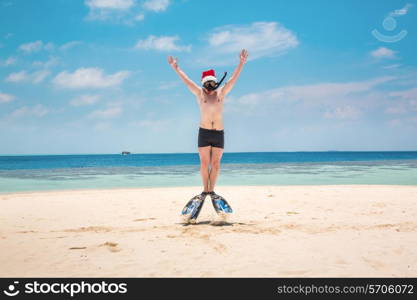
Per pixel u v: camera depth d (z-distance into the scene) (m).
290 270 3.70
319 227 5.69
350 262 3.94
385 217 6.75
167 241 4.86
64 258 4.16
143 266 3.86
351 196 10.23
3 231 5.68
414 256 4.14
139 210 8.04
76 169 34.84
